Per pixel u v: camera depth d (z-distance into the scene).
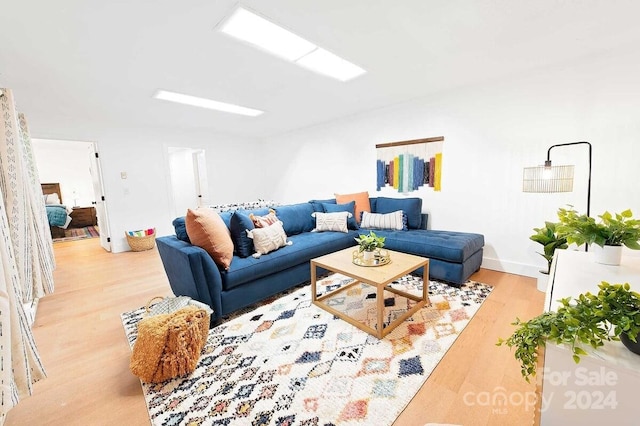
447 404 1.25
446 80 2.78
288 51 2.11
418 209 3.35
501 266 2.92
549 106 2.49
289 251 2.49
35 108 3.44
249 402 1.29
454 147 3.13
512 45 2.07
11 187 1.80
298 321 2.00
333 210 3.53
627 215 1.20
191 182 6.36
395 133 3.66
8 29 1.68
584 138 2.34
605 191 2.29
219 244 2.06
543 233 2.29
